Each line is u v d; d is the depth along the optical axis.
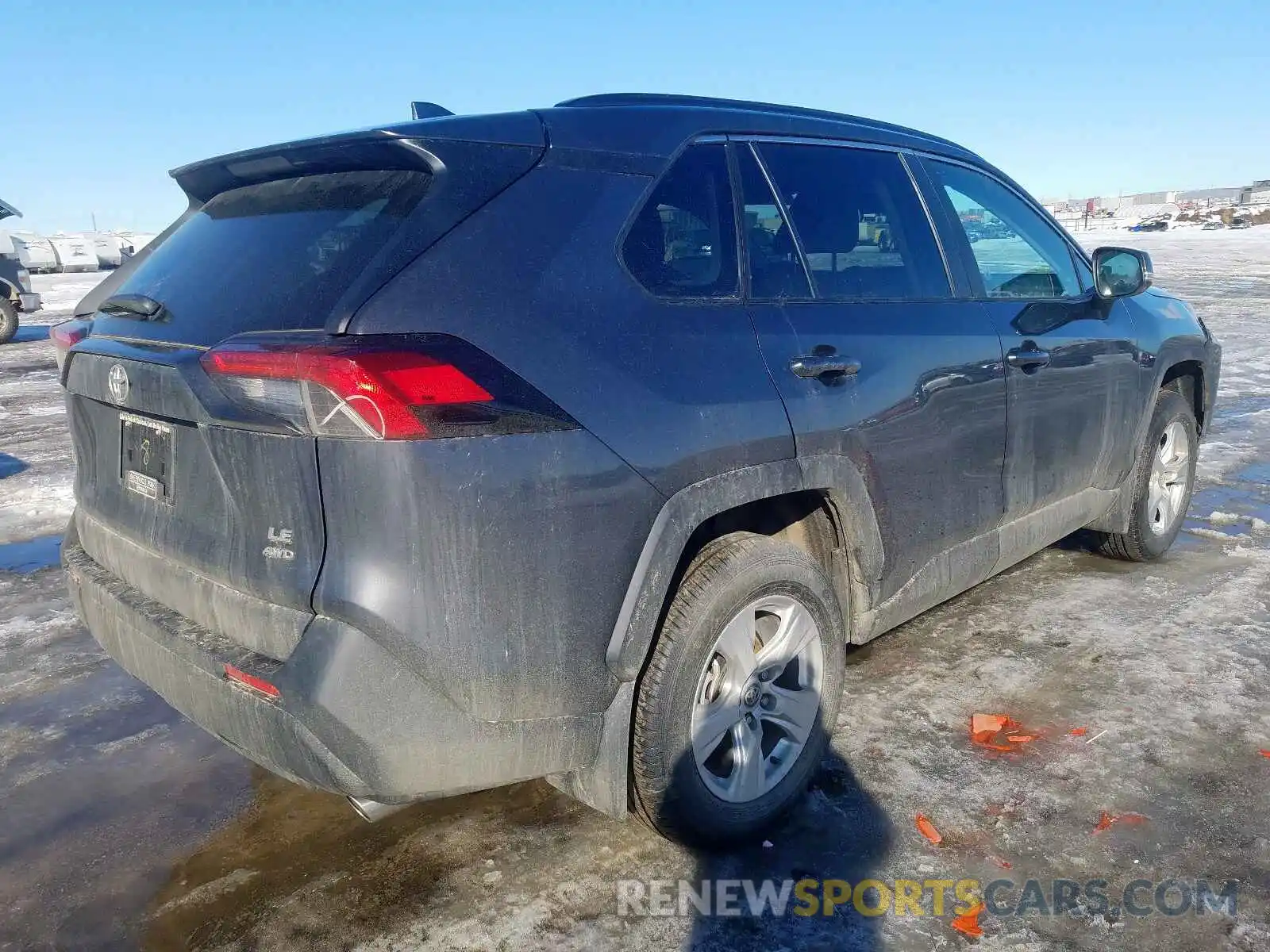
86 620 2.68
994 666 3.66
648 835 2.68
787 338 2.61
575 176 2.33
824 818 2.73
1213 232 54.22
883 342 2.87
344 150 2.25
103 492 2.67
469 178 2.17
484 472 1.96
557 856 2.60
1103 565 4.75
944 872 2.50
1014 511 3.51
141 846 2.68
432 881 2.51
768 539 2.58
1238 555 4.86
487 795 2.90
